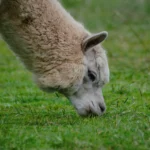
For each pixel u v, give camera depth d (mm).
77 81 23625
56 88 23625
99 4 61094
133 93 31359
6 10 22531
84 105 24500
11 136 20859
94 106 24641
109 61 40469
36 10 22766
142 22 53219
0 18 22703
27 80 35750
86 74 24188
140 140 20547
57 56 23078
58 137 20422
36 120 24312
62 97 30969
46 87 23625
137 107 27500
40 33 22844
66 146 19844
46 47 22953
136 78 35344
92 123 23297
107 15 56812
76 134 21078
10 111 26781
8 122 23703
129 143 20219
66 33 23172
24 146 19844
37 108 27844
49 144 20141
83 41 23453
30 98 30359
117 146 19875
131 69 37781
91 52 24188
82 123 23359
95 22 54469
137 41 47250
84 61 23609
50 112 26641
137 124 22938
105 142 20234
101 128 22094
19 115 25547
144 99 29797
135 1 56375
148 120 23953
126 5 56188
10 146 19766
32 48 23016
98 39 23703
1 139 20344
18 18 22641
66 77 23297
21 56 23484
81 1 61938
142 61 40094
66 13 23859
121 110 26484
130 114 25453
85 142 20000
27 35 22844
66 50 23109
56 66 23203
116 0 61281
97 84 24609
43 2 22938
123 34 49812
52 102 29750
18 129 22047
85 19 55531
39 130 22016
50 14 23016
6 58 42812
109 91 31922
